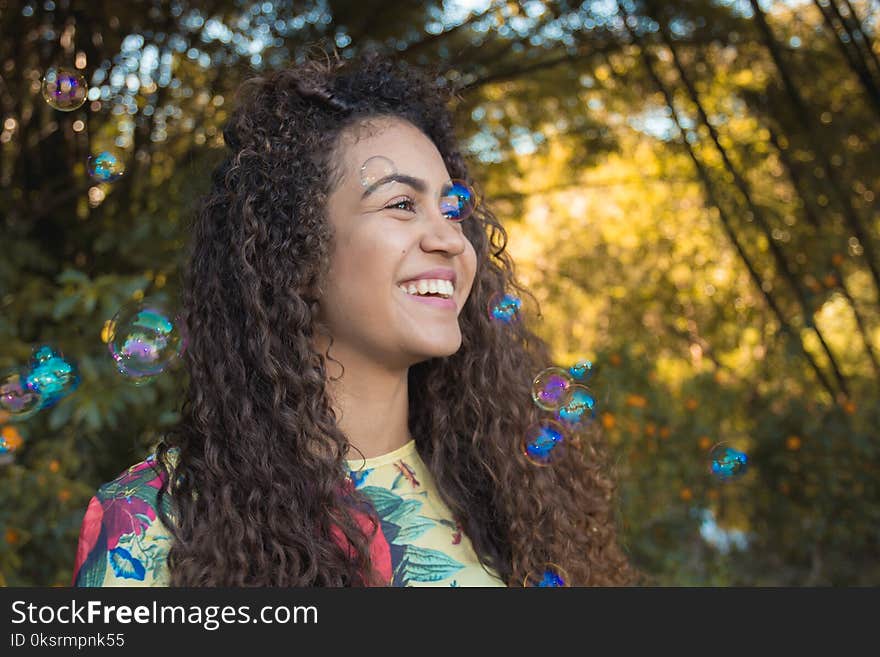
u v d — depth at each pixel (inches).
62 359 67.1
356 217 42.2
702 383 153.3
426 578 42.4
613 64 164.4
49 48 124.8
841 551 149.7
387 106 45.3
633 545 129.3
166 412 109.7
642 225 213.5
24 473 103.7
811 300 164.6
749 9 152.3
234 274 44.4
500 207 185.8
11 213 123.7
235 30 128.1
